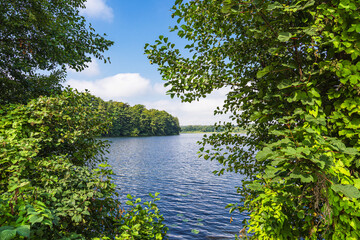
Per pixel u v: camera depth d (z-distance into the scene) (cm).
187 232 843
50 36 660
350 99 178
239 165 341
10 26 603
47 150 445
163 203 1219
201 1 288
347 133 182
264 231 213
